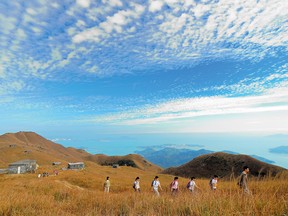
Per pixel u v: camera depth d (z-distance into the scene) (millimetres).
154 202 8617
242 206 5141
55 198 14023
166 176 87750
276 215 4516
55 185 19422
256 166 84688
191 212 5621
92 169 104750
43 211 8461
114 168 122500
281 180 7527
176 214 6012
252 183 7555
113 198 12148
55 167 117438
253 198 5355
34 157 169125
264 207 4660
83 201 11789
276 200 5133
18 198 10492
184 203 6750
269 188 6832
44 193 16141
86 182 38438
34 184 19172
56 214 8328
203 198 6477
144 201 8922
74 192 15406
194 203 6238
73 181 39000
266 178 7727
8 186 19188
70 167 109312
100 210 8539
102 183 39000
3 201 9500
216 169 92562
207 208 5219
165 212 6621
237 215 4695
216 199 5742
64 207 10461
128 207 8305
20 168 95312
